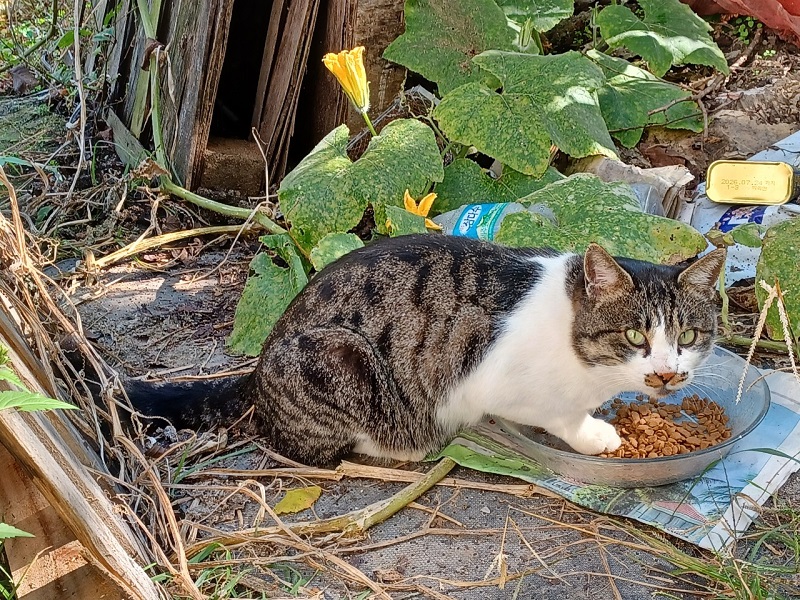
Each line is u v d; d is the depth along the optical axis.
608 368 2.13
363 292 2.33
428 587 1.95
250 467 2.38
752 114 3.77
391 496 2.25
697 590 1.92
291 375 2.30
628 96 3.67
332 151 3.12
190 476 2.31
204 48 3.39
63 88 4.73
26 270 2.24
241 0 3.91
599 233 2.70
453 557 2.05
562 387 2.21
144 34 3.97
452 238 2.44
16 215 2.11
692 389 2.52
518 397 2.26
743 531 2.04
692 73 4.12
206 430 2.48
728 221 3.14
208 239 3.57
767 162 3.13
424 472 2.38
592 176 2.99
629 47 3.67
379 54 3.66
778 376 2.53
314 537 2.10
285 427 2.36
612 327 2.10
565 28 4.28
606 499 2.18
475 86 3.18
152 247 3.46
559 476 2.27
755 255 3.06
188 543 2.02
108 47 4.61
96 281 3.25
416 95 3.73
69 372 2.35
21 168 4.02
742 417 2.34
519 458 2.35
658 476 2.17
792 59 4.11
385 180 2.96
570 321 2.17
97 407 2.28
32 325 2.17
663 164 3.65
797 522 2.05
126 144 4.12
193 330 3.01
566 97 3.12
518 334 2.22
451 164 3.33
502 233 2.71
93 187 3.76
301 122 3.97
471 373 2.29
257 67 4.03
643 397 2.59
